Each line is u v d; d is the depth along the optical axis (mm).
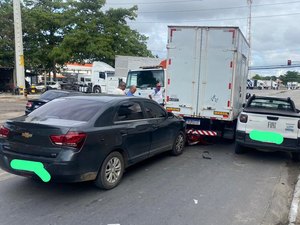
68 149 5211
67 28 42656
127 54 40000
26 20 40281
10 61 39875
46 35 43781
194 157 8695
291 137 8109
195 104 9727
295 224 4770
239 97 10578
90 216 4863
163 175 6973
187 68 9719
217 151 9562
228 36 9297
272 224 4797
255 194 6012
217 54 9422
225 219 4883
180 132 8844
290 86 122688
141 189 6066
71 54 38625
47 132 5293
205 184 6457
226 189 6207
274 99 9516
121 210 5102
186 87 9773
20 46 30781
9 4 41281
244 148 9258
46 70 46938
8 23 38969
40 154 5320
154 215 4945
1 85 40219
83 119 5750
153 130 7332
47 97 12922
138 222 4699
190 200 5590
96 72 32750
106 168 5879
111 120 6082
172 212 5074
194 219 4844
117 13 40125
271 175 7320
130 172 7137
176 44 9750
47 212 4977
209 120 10008
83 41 38156
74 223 4625
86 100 6410
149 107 7469
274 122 8211
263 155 9273
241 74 10602
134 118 6816
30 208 5109
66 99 6559
